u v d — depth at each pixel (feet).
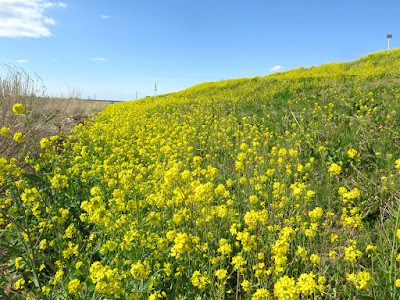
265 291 5.71
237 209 11.94
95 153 19.83
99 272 5.72
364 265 8.77
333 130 20.77
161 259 7.77
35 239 8.87
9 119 17.53
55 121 28.68
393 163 14.30
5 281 7.81
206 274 7.75
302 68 87.20
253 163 17.51
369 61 71.72
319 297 7.12
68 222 10.41
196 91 80.43
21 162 14.82
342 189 9.50
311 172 15.29
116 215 9.16
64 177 8.77
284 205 11.16
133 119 33.12
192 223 9.68
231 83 78.48
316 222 9.93
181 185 8.96
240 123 30.63
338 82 42.14
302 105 31.58
